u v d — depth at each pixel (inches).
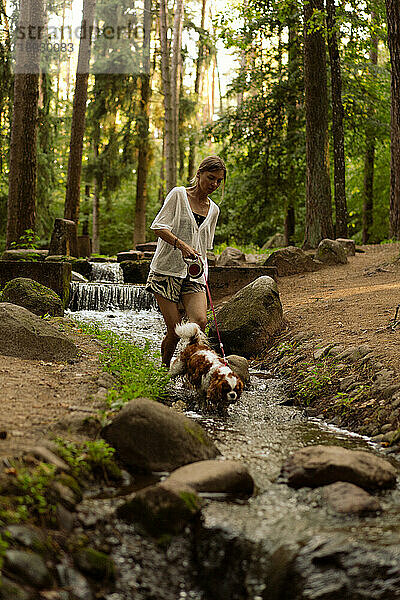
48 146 994.7
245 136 976.9
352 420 214.4
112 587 113.7
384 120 964.0
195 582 119.6
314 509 138.4
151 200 1600.6
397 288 409.1
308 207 699.4
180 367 226.1
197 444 165.6
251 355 329.1
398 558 113.6
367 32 765.9
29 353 246.1
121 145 1165.7
